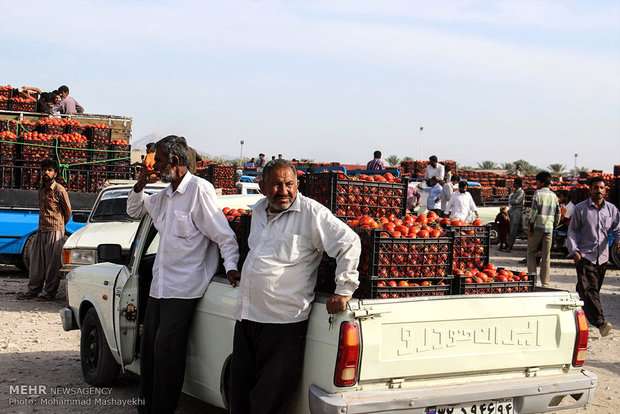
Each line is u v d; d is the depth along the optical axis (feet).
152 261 21.15
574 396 16.96
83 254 34.76
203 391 17.72
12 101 57.47
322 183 18.20
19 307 36.22
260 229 15.78
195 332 17.85
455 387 15.39
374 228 15.89
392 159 254.27
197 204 17.52
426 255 16.21
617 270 58.44
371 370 14.49
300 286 15.12
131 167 49.88
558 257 69.41
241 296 15.57
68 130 50.08
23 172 46.85
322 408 14.17
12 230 43.50
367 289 15.58
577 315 17.20
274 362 15.11
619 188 62.13
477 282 16.89
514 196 71.46
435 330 15.25
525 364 16.46
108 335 21.70
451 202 62.39
